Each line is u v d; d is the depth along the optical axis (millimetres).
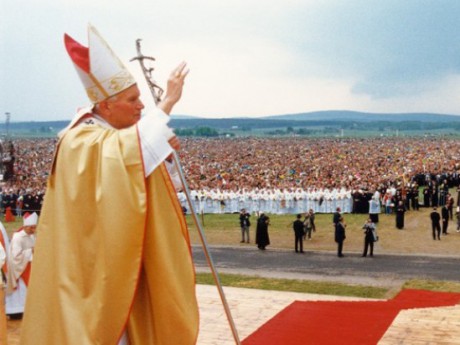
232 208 53375
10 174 52875
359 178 68188
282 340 9617
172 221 4414
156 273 4305
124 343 4320
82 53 4570
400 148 178625
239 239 39281
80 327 4109
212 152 173250
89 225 4230
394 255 32031
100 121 4633
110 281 4090
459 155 139875
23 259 12164
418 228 41188
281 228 43375
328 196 50625
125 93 4555
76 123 4609
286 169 104250
